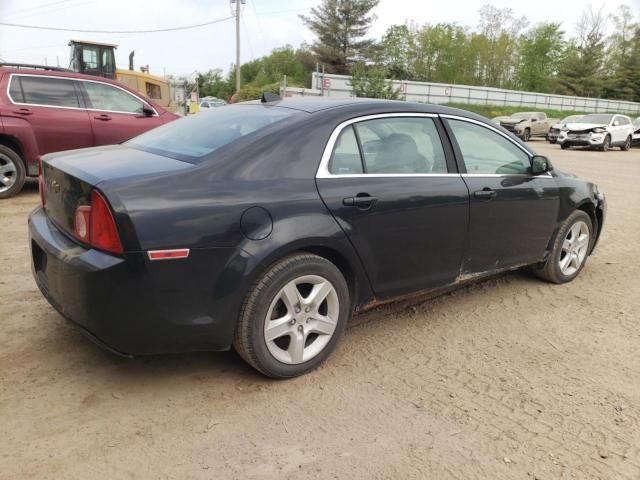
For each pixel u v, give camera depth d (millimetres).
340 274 3215
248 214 2818
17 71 7742
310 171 3090
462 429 2766
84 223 2676
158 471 2404
